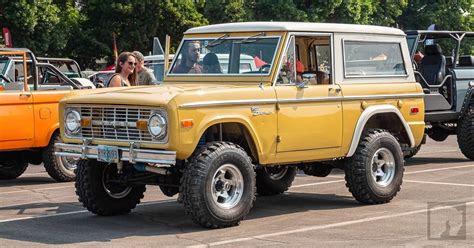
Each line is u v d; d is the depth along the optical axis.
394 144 10.22
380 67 10.42
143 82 11.38
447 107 15.02
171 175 8.91
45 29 30.17
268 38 9.42
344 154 9.84
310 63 9.99
